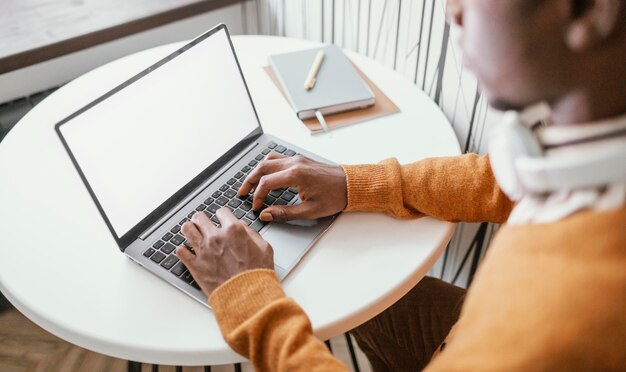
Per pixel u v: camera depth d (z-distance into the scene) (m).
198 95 0.83
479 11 0.37
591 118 0.37
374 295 0.68
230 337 0.60
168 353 0.62
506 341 0.38
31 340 1.34
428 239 0.76
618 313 0.35
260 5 1.49
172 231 0.75
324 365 0.56
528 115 0.41
